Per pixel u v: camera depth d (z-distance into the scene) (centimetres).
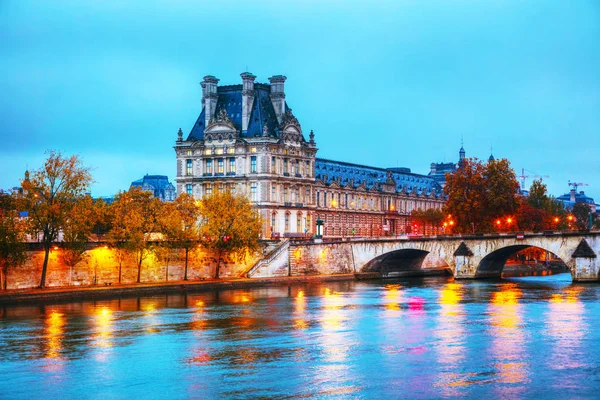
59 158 15650
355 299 15538
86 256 16425
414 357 9950
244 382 8931
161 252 17150
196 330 11869
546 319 12481
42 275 15388
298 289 17725
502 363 9606
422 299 15425
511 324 12081
